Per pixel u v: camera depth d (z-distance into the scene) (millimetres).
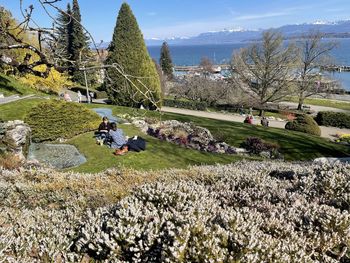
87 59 3775
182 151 17219
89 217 4199
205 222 3469
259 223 3824
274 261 2912
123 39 29531
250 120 30297
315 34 48250
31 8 3195
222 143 20031
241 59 45969
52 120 17234
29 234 3988
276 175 7414
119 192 6426
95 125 18578
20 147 13625
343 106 55000
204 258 2842
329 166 6652
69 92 44094
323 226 3824
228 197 5223
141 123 21250
